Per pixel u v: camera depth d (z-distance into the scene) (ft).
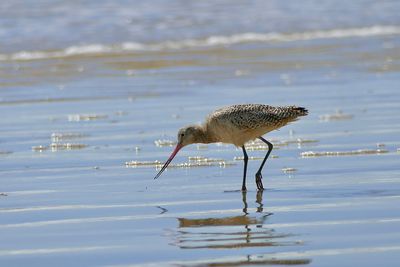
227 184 45.14
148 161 51.21
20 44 104.99
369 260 30.73
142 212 38.96
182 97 73.72
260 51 99.14
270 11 129.70
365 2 137.18
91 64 92.68
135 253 32.40
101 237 34.71
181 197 42.09
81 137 59.67
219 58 95.04
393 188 42.16
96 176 47.44
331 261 30.81
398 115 63.62
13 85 81.71
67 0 136.15
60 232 35.58
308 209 38.60
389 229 34.53
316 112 65.67
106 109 69.72
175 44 105.40
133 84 81.05
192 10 130.31
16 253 32.63
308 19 123.24
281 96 72.59
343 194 41.34
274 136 57.88
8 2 133.90
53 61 94.53
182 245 33.37
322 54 95.96
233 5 134.62
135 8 131.13
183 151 54.39
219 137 46.06
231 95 73.67
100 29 115.14
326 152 51.98
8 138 59.57
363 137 56.24
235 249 32.63
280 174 47.11
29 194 43.11
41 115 67.97
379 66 87.10
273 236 34.27
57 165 50.67
